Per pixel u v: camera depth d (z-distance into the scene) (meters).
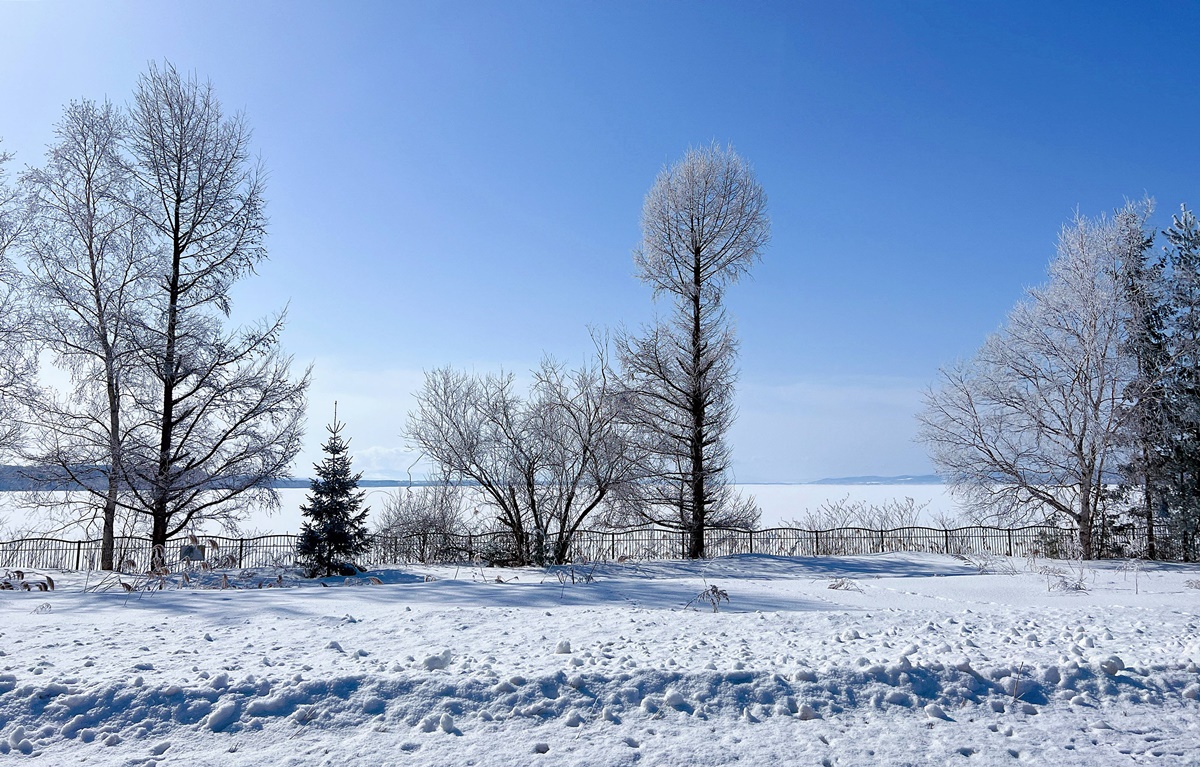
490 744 4.45
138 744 4.48
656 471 25.00
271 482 21.75
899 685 5.38
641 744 4.48
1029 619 8.76
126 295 20.95
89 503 20.41
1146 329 25.23
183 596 10.89
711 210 26.39
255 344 21.59
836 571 21.08
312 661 6.00
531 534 23.48
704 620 8.26
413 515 26.09
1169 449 24.41
